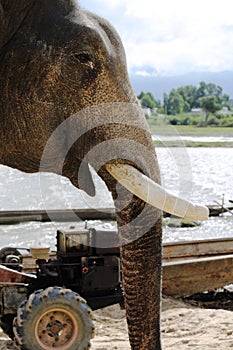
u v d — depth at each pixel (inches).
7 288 270.7
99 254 284.0
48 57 152.9
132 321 156.2
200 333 295.1
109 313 331.9
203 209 152.1
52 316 248.8
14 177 992.2
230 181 1042.1
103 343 279.3
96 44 154.5
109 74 155.3
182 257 432.5
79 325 250.5
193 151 1583.4
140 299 155.3
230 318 315.6
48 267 281.4
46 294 248.1
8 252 315.3
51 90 153.7
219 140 1996.8
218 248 439.2
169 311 334.0
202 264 371.9
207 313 326.0
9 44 154.2
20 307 249.0
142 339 155.4
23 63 152.9
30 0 155.4
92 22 160.2
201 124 2603.3
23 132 156.9
